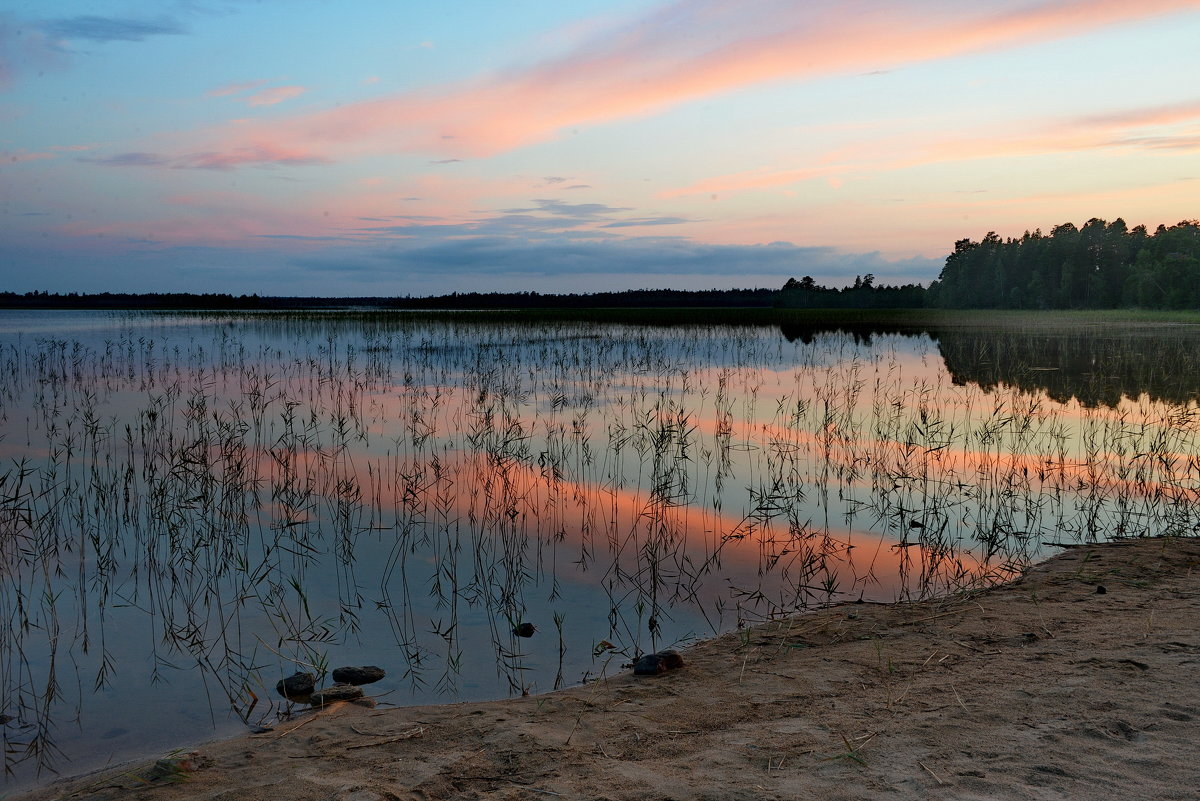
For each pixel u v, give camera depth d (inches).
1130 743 146.0
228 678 214.5
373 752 162.6
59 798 150.9
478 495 405.1
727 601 267.0
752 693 187.0
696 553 316.2
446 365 1016.2
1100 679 177.2
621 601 268.8
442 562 309.0
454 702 197.2
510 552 318.3
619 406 685.3
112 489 409.1
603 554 315.9
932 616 240.2
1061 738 149.7
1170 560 287.1
